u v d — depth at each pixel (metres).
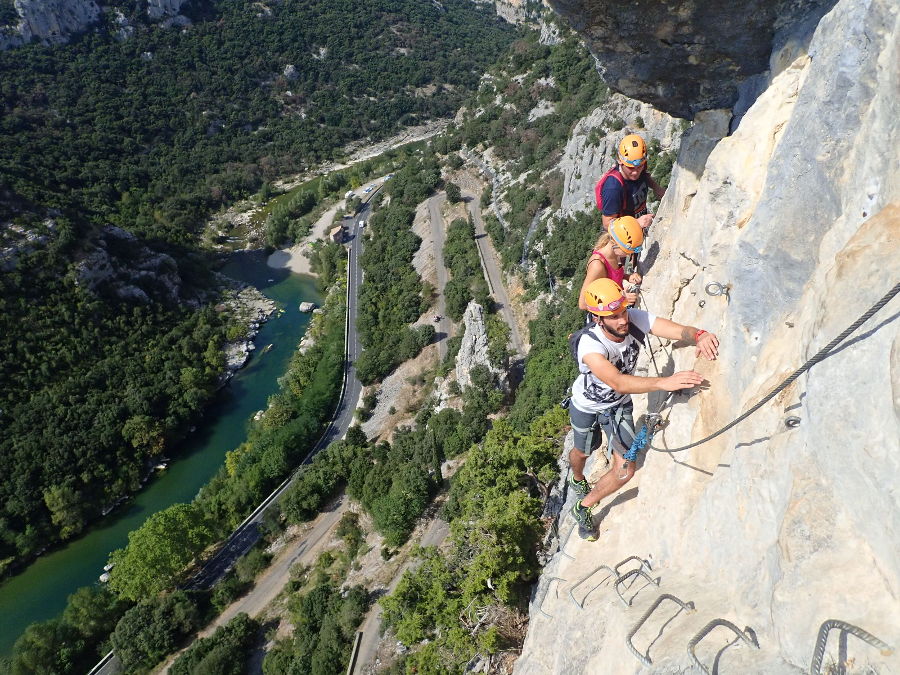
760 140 7.06
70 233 80.31
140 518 56.88
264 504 54.59
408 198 101.00
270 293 94.94
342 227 104.31
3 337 71.12
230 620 44.34
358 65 167.88
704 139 8.53
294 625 42.34
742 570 5.65
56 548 53.97
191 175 128.75
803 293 5.92
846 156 5.43
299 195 117.19
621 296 6.14
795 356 5.66
